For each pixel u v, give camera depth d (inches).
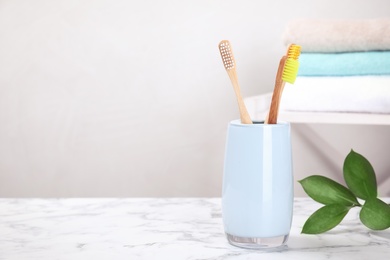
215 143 69.5
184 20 68.0
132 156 70.6
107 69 69.4
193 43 68.2
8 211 36.3
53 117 70.6
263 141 28.5
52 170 71.5
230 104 68.7
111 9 68.5
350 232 32.2
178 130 69.7
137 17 68.4
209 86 68.7
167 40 68.4
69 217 34.9
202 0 67.6
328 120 52.5
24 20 69.3
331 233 32.0
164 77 69.0
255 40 67.8
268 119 29.6
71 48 69.4
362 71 52.9
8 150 71.4
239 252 28.4
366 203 29.8
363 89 52.4
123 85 69.5
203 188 70.3
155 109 69.6
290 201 29.3
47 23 69.2
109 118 70.2
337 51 54.7
